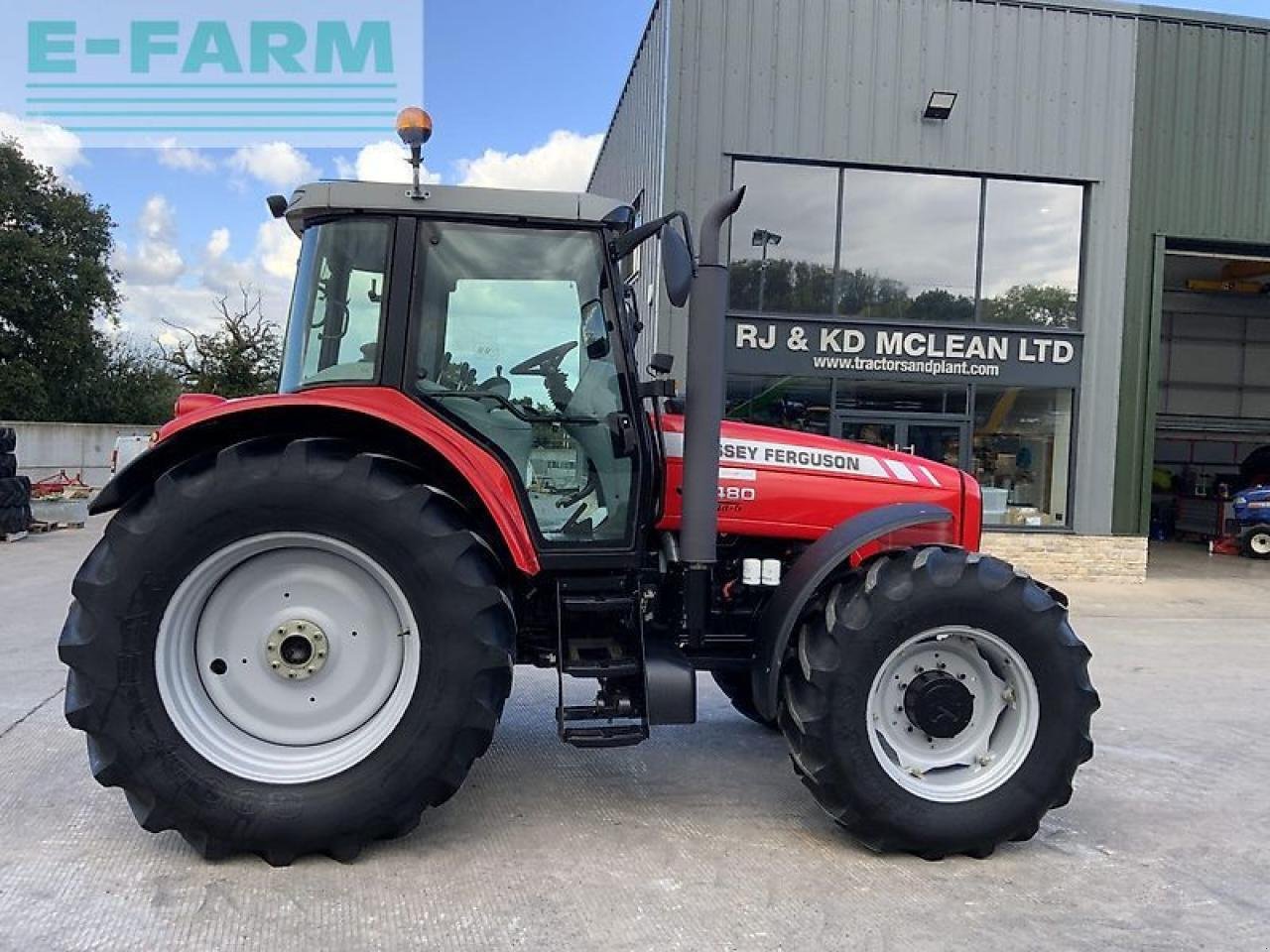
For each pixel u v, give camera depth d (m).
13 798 3.56
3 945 2.54
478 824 3.46
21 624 6.85
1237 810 3.84
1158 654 7.21
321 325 3.37
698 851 3.28
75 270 25.34
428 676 3.04
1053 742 3.29
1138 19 11.31
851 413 11.07
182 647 3.05
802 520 3.87
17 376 23.94
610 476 3.50
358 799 3.01
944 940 2.73
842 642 3.18
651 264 4.39
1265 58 11.70
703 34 10.37
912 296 11.16
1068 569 11.52
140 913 2.72
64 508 13.67
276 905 2.79
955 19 10.88
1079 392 11.46
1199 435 21.69
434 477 3.32
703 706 5.20
